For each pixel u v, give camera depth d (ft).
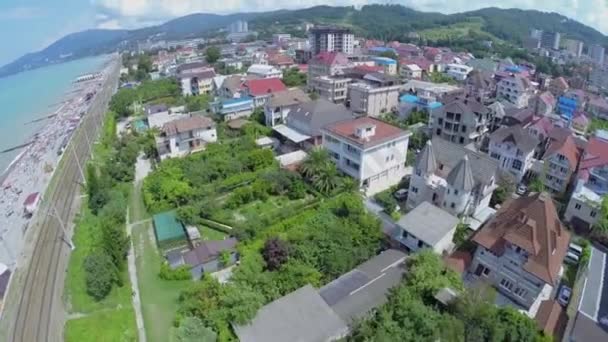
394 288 117.60
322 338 102.17
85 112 429.79
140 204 199.00
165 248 160.56
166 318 124.57
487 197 176.35
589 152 193.36
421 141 256.11
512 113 268.62
